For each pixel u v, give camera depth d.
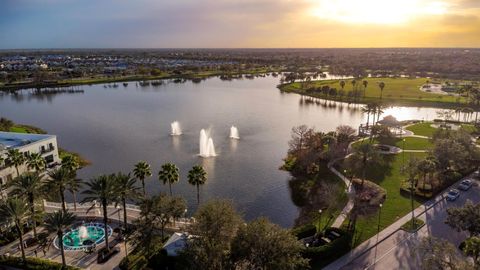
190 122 169.12
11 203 53.53
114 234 66.12
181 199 62.97
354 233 64.38
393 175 94.06
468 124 152.00
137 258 57.56
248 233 47.88
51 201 84.06
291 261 46.28
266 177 99.88
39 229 68.06
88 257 59.03
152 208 59.47
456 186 86.00
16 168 76.75
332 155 105.75
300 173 100.44
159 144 132.38
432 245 47.53
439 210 73.56
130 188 64.25
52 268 53.84
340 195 81.69
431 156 88.69
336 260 56.38
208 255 46.75
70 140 139.62
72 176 68.69
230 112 194.50
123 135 146.00
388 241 61.75
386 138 129.38
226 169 106.00
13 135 99.81
